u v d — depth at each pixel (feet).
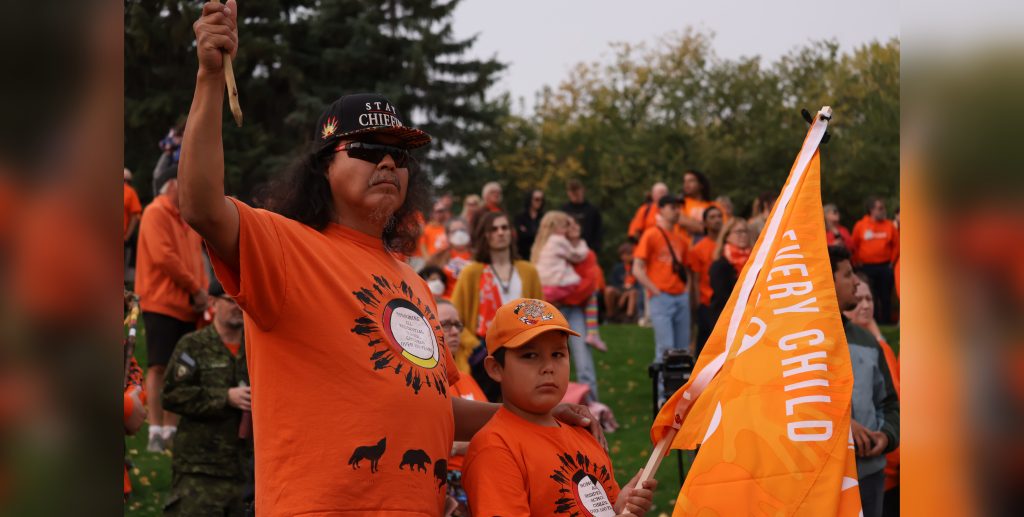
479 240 25.57
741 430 9.80
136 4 82.74
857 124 111.04
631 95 133.69
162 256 25.05
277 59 97.55
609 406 33.09
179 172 8.05
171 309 25.43
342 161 9.37
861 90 112.88
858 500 9.48
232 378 17.58
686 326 33.68
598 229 44.45
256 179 89.66
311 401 8.59
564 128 138.41
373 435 8.56
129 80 87.92
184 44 86.79
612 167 123.24
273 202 9.57
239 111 7.88
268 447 8.70
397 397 8.73
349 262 9.14
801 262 10.48
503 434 10.47
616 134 129.90
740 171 115.03
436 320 9.82
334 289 8.84
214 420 17.35
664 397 21.03
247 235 8.36
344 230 9.47
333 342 8.66
